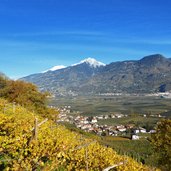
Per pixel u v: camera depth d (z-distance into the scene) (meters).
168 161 44.53
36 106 62.97
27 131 17.34
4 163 14.59
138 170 26.28
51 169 15.77
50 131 22.08
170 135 44.56
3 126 17.64
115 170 22.28
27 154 15.66
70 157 18.73
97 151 23.33
